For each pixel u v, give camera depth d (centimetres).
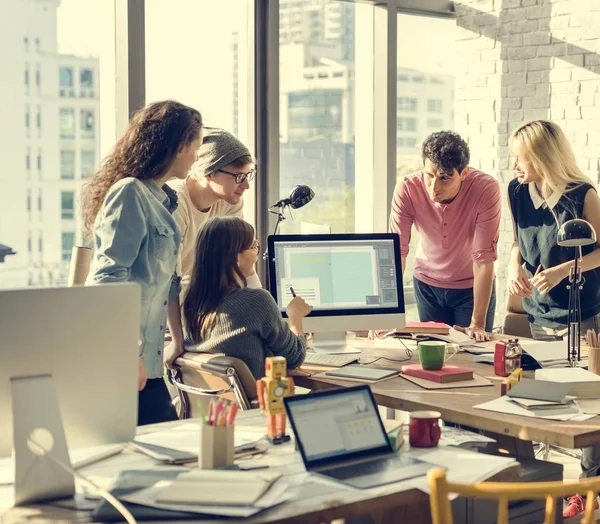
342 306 336
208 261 293
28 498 179
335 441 200
